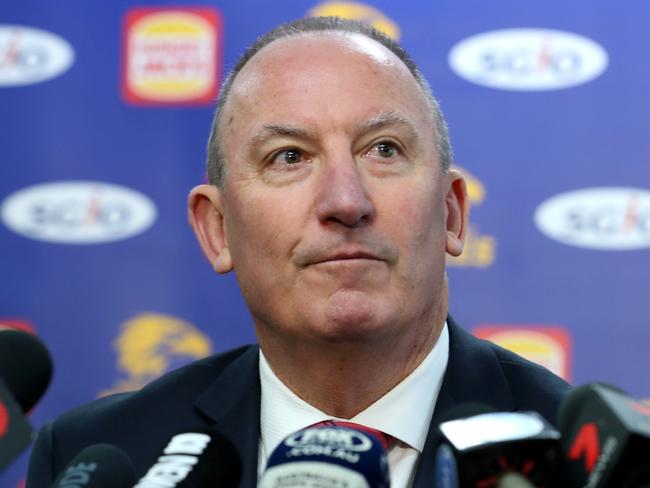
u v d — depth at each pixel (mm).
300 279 5453
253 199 5586
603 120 12320
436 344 5938
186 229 12695
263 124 5582
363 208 5277
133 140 12758
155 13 12797
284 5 12680
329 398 5848
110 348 12625
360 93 5531
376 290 5375
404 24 12562
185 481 4129
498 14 12484
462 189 6215
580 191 12297
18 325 12641
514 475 3477
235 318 12641
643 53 12336
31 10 12930
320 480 3486
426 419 5816
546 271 12273
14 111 12789
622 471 3232
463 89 12438
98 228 12727
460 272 12328
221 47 12758
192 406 6371
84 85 12812
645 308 12172
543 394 5875
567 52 12391
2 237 12711
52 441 6480
